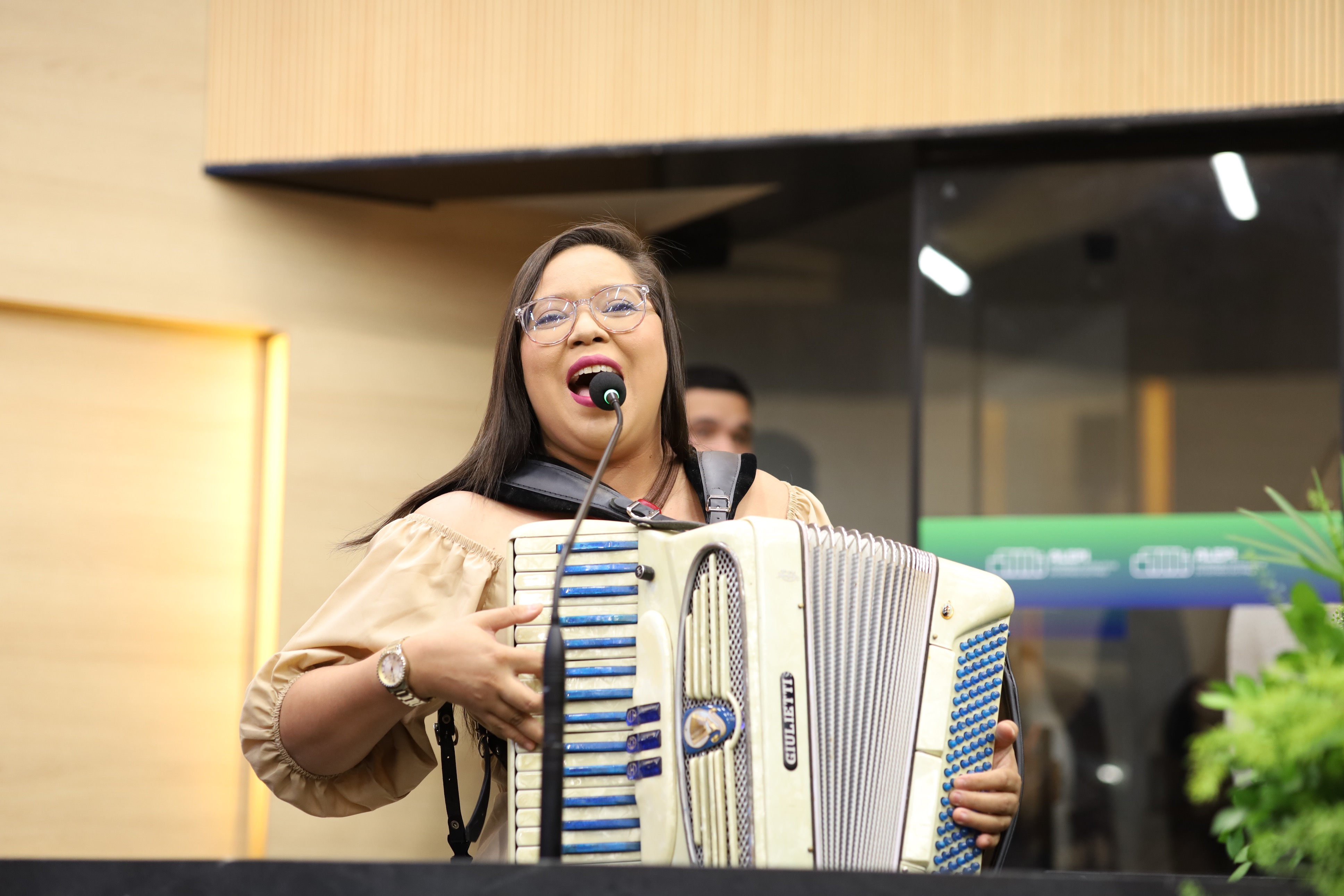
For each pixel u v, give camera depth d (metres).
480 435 1.91
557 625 1.44
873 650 1.57
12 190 3.78
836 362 4.79
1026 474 3.68
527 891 1.16
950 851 1.57
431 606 1.75
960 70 3.72
